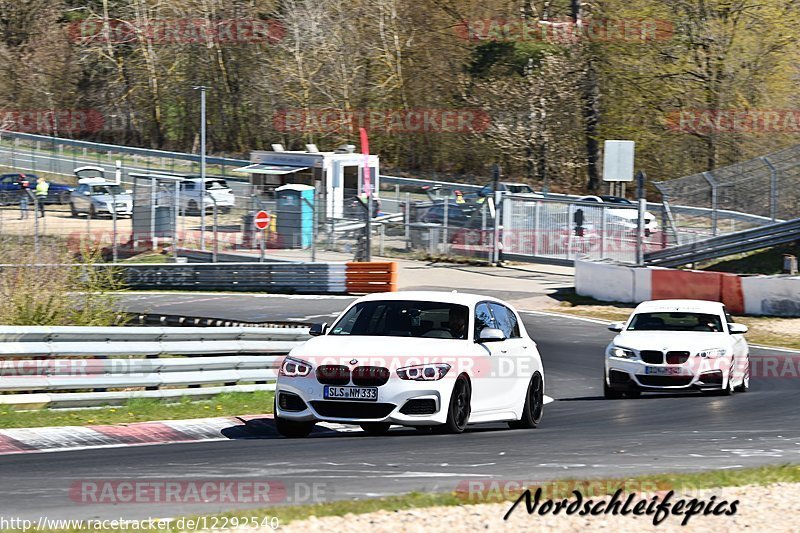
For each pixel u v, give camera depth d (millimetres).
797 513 22578
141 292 108938
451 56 197375
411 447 31938
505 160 193375
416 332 36219
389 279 105250
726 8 166875
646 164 180750
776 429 38125
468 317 36750
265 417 40250
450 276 114625
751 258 112312
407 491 24688
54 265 62094
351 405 33812
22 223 119125
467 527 20766
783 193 109062
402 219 133250
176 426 37250
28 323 57000
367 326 36688
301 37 199500
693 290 92812
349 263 107312
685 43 169750
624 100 179375
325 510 21797
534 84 182250
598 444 33344
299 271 108812
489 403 36625
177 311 92312
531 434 36469
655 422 41094
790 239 105062
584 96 182375
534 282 110125
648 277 95250
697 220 113188
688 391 52375
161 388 50062
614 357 52219
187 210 123250
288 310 93562
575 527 21078
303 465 28375
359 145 199875
